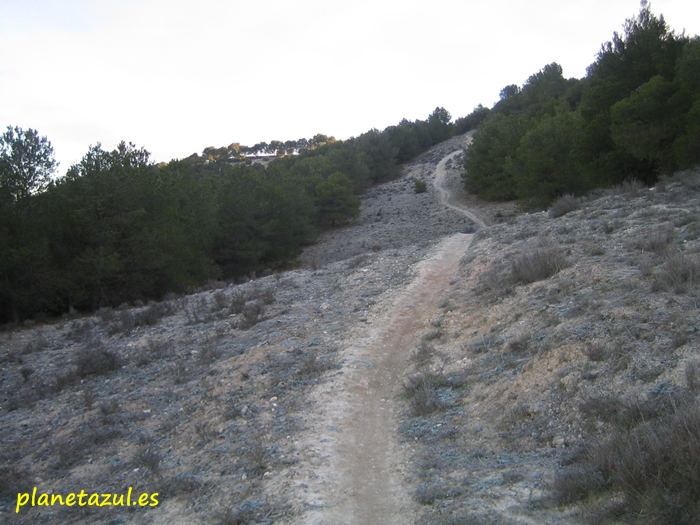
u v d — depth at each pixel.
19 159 23.55
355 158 88.06
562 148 34.97
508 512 5.03
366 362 10.23
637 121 24.25
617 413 5.90
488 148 61.09
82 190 25.45
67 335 18.48
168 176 29.97
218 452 7.84
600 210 17.86
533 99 89.75
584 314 8.67
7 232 22.31
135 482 7.64
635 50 27.66
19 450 9.88
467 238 24.45
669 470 4.65
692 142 21.58
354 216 66.06
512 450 6.27
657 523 4.28
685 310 7.55
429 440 7.08
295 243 46.00
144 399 10.91
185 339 14.97
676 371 6.21
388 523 5.48
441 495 5.65
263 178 51.31
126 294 25.91
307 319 14.34
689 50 23.09
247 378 10.57
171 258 27.50
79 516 7.14
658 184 20.56
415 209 66.62
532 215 24.23
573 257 12.18
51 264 24.03
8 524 7.40
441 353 9.85
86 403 11.32
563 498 4.98
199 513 6.36
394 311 13.29
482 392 7.87
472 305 11.94
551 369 7.47
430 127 123.56
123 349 15.16
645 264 9.68
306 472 6.66
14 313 22.59
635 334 7.35
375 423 7.98
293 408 8.70
